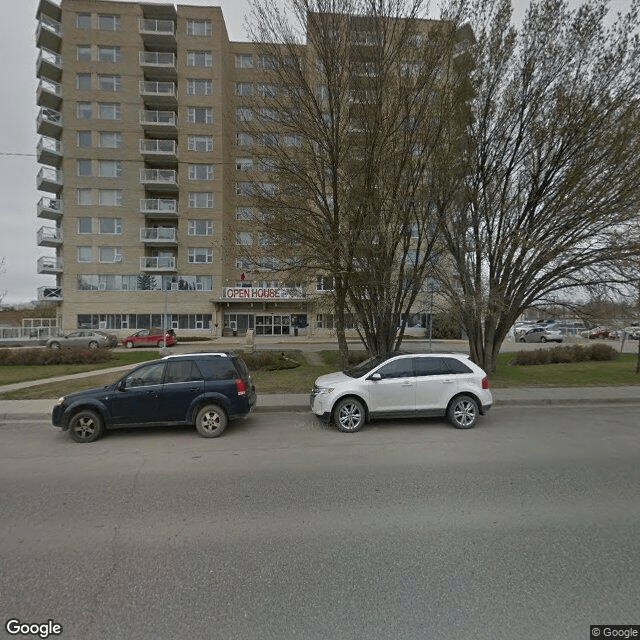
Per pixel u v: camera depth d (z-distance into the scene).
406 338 36.06
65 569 2.81
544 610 2.36
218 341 32.31
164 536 3.24
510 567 2.78
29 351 16.53
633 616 2.31
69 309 34.94
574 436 6.25
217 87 35.91
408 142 10.41
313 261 10.94
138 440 6.23
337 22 9.74
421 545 3.07
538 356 17.22
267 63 10.62
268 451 5.56
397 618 2.30
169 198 36.78
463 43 10.84
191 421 6.43
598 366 15.81
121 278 35.53
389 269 11.29
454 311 12.27
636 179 10.25
